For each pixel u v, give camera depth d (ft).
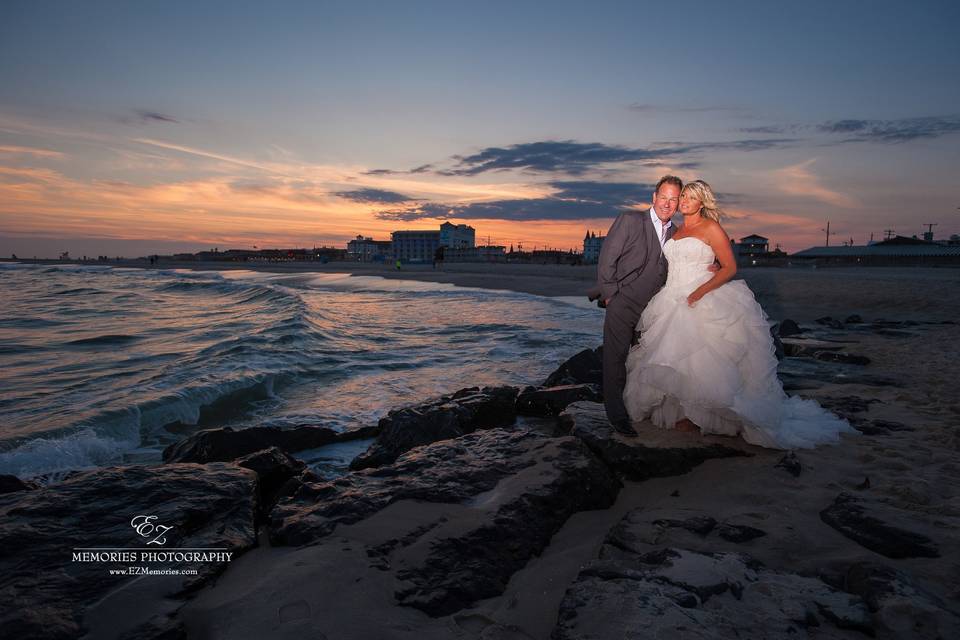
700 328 12.76
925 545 8.23
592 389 21.27
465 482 10.83
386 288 128.26
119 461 18.02
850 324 50.52
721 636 5.95
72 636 6.15
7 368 31.89
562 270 218.18
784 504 10.23
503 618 6.96
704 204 12.92
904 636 6.10
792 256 274.36
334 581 7.31
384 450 16.60
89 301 84.33
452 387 27.30
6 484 12.54
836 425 14.89
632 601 6.62
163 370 29.78
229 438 17.11
